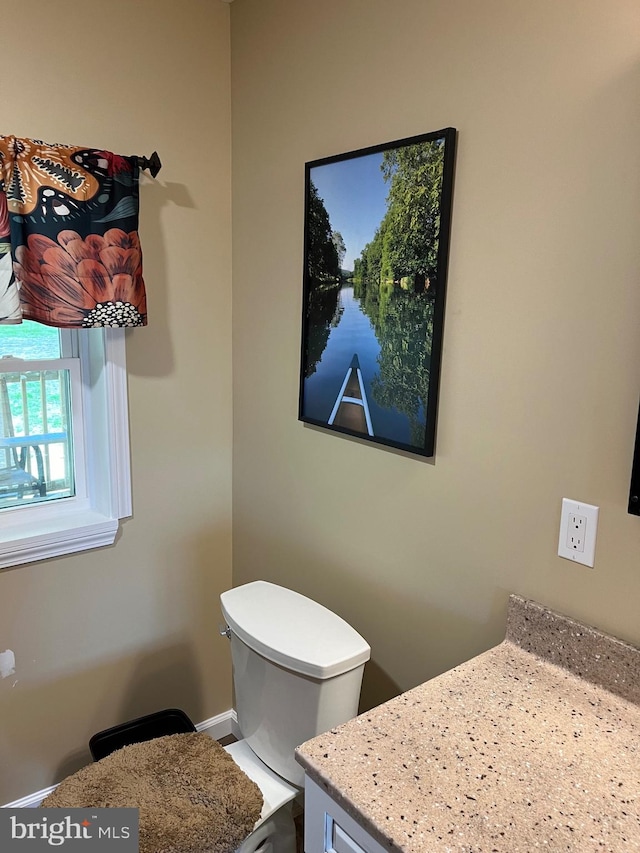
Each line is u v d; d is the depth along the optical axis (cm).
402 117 147
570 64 114
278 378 197
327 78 166
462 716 112
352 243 161
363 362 162
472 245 134
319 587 190
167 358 203
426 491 152
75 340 197
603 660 119
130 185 176
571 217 117
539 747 104
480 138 130
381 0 148
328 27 163
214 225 206
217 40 197
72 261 169
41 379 193
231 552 231
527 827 88
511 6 122
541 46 118
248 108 195
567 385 121
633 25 105
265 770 165
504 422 133
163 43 186
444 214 137
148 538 209
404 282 149
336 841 99
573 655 124
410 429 152
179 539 216
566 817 90
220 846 140
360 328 162
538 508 129
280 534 204
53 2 165
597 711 114
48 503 200
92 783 151
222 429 221
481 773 98
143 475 204
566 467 123
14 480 194
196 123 196
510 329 129
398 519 160
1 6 158
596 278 114
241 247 206
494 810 91
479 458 139
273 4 180
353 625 178
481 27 128
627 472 114
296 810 201
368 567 171
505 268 129
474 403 138
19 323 161
